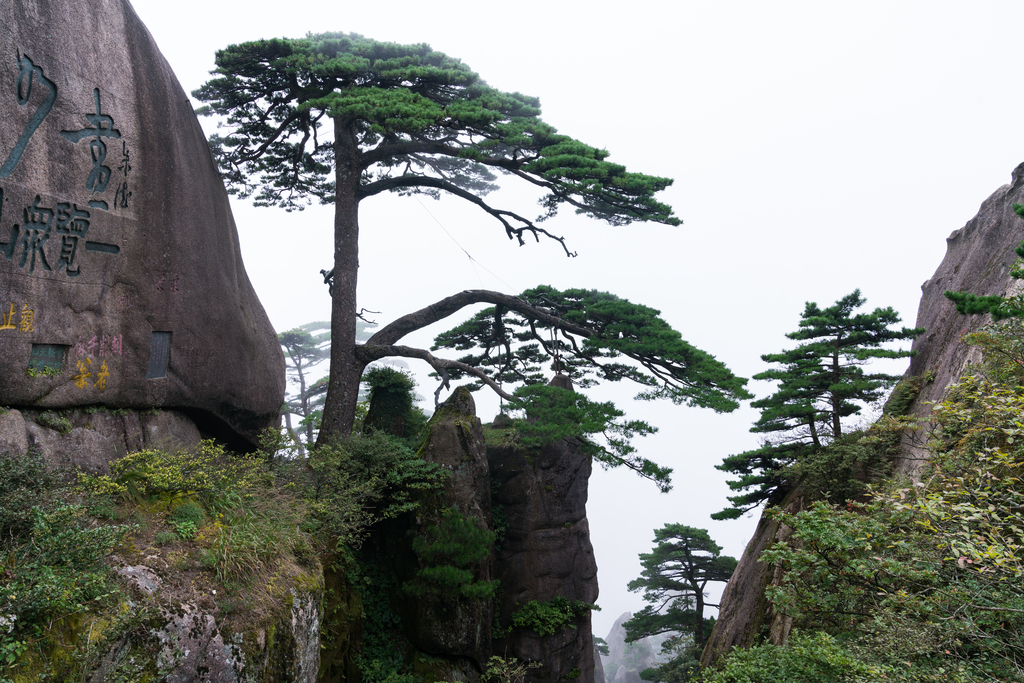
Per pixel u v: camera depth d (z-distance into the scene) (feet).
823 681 30.68
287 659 33.81
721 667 52.75
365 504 55.01
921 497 27.89
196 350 46.85
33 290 34.50
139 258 42.09
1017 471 29.91
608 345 61.82
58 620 26.23
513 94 63.62
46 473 31.53
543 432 56.90
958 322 65.92
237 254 55.21
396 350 63.52
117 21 41.27
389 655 52.26
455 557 52.85
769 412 72.28
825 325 71.15
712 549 102.53
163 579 31.01
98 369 39.01
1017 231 63.31
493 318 76.48
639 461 58.59
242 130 66.95
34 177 34.42
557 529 71.87
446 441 57.62
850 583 34.30
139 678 27.78
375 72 60.70
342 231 64.64
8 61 33.06
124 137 40.81
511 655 67.31
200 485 37.50
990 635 26.84
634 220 63.87
